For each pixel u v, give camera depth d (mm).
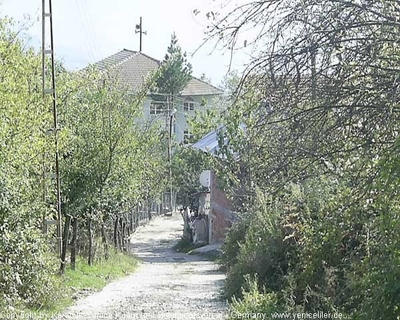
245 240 17750
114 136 20641
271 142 6422
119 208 26375
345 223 6879
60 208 17578
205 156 31125
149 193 37250
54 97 15633
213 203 37812
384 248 5852
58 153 16203
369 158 6102
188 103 52781
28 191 13477
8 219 12914
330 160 6352
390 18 5684
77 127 19641
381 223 5598
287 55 5891
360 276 7281
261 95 6148
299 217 13234
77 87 19750
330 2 5840
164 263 31500
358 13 5848
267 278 14625
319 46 5824
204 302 16141
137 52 60125
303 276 9344
